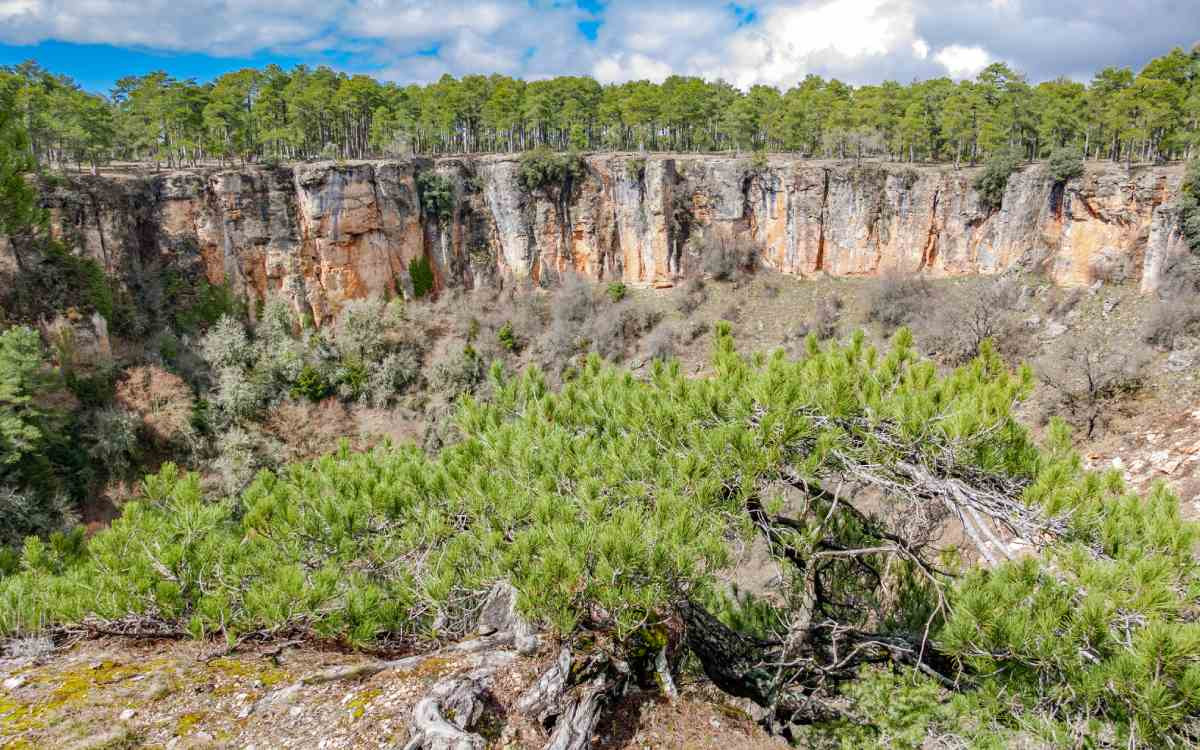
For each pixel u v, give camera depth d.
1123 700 4.68
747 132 58.91
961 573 8.34
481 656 6.83
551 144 73.94
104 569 7.12
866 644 8.44
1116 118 42.44
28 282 34.94
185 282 43.50
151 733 5.82
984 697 5.52
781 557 8.25
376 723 5.84
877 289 46.25
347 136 63.09
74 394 34.00
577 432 8.73
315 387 43.41
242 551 7.11
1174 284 34.03
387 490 7.36
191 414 37.44
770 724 8.12
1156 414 25.83
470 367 47.31
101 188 39.66
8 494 25.08
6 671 6.88
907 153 60.62
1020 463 6.90
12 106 15.69
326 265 47.59
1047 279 41.38
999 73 49.91
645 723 6.85
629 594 5.78
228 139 50.94
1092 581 5.13
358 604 6.50
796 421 6.78
